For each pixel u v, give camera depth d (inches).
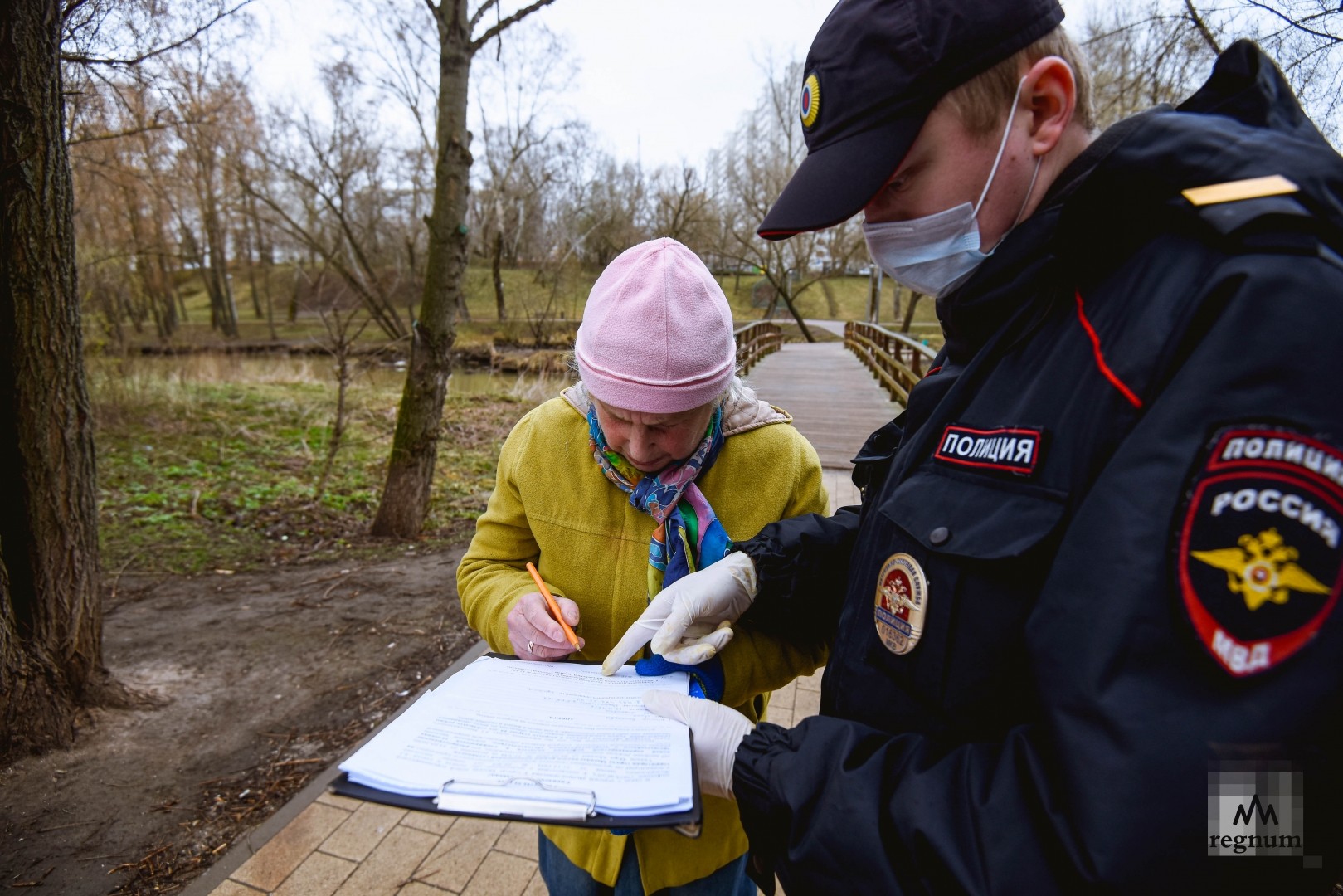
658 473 52.5
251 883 88.0
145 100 262.2
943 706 30.5
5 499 113.8
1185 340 24.9
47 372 112.7
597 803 32.0
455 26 209.3
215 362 563.5
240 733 125.2
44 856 96.0
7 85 101.1
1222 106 28.3
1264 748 20.9
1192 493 22.7
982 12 30.6
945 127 32.3
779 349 813.9
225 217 1111.0
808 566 47.4
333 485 286.0
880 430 48.8
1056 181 33.0
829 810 29.3
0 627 111.1
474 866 90.2
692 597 45.8
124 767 114.6
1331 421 21.5
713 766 38.6
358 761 35.2
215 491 269.3
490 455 344.8
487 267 1425.9
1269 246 23.6
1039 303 31.7
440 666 149.4
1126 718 22.3
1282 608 21.3
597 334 46.5
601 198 1381.6
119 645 156.7
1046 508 27.6
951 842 25.5
